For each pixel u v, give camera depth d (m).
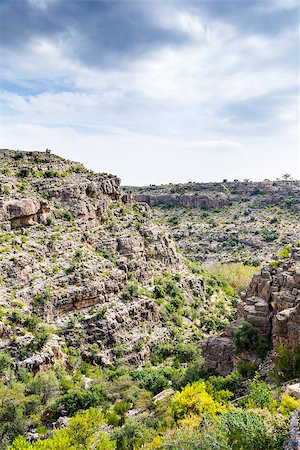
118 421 52.12
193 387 45.66
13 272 77.12
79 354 74.50
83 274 85.62
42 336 68.19
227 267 154.25
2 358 61.66
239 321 60.97
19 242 83.50
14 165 110.06
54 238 90.81
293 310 48.50
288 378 44.09
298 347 45.94
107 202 124.38
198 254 174.12
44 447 37.44
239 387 48.03
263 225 192.62
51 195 102.69
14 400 54.41
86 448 39.38
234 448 28.72
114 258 101.94
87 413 43.84
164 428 42.62
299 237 170.88
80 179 116.19
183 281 118.62
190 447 29.92
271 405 34.09
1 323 66.75
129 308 89.12
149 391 62.53
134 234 114.88
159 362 82.69
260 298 59.53
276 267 62.31
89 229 105.12
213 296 129.25
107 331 80.44
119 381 65.31
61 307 79.31
